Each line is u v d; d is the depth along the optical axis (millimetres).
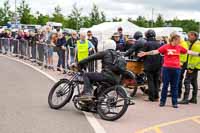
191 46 10883
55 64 17969
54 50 17859
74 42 16391
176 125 8062
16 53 25234
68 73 16156
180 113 9367
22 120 7906
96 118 8398
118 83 8539
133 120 8383
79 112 8938
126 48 14375
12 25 44906
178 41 10117
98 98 8453
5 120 7855
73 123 7816
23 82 13594
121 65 8484
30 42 21750
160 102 10273
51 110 9016
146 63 10805
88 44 14430
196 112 9562
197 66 10781
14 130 7086
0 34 28641
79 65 8797
